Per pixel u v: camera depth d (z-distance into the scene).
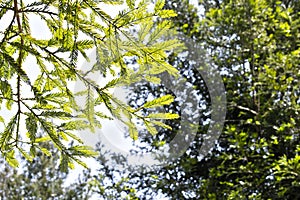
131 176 6.32
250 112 6.19
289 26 5.81
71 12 1.54
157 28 1.65
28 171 9.57
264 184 5.61
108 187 6.43
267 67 5.41
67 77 1.71
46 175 9.59
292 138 5.48
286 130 5.47
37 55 1.59
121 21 1.59
